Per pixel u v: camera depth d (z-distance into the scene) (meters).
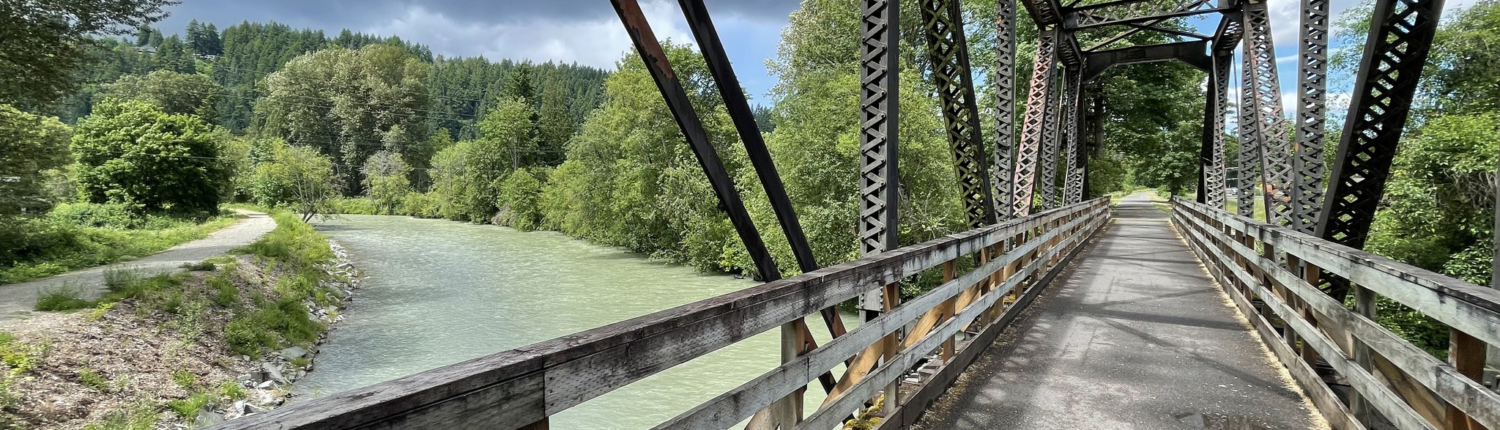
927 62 25.47
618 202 29.98
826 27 24.38
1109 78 22.77
